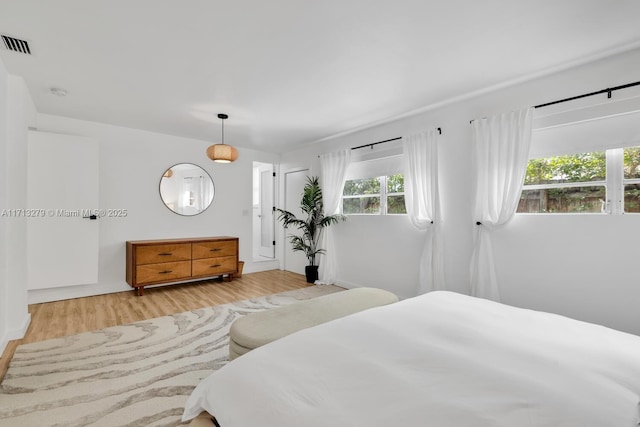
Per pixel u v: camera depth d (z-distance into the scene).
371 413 0.85
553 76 2.56
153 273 4.06
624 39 2.05
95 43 2.12
